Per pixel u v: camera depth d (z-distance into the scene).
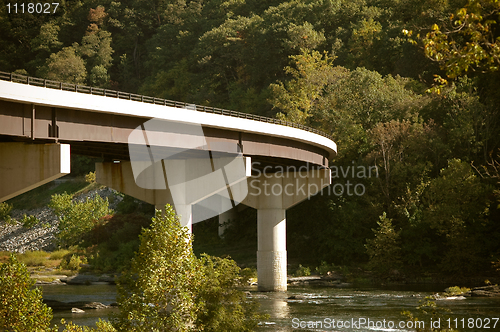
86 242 77.19
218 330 17.06
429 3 74.88
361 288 46.53
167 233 15.24
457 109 62.88
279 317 30.55
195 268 15.97
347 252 58.28
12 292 13.74
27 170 23.45
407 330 26.23
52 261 69.31
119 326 14.75
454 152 60.38
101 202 81.62
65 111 24.22
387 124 62.44
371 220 59.47
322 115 73.50
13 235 88.62
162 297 14.73
